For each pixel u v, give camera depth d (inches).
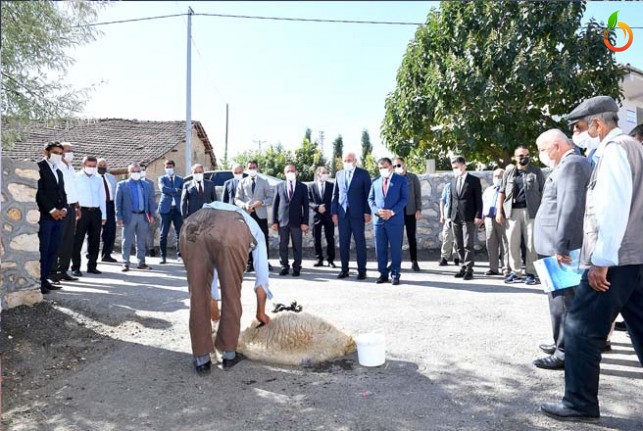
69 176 294.7
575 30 439.2
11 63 201.2
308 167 1139.9
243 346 160.4
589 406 115.6
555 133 153.9
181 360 159.9
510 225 285.4
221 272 145.7
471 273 301.7
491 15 451.8
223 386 138.9
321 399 129.4
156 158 801.6
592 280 111.6
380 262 292.7
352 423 116.2
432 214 426.9
